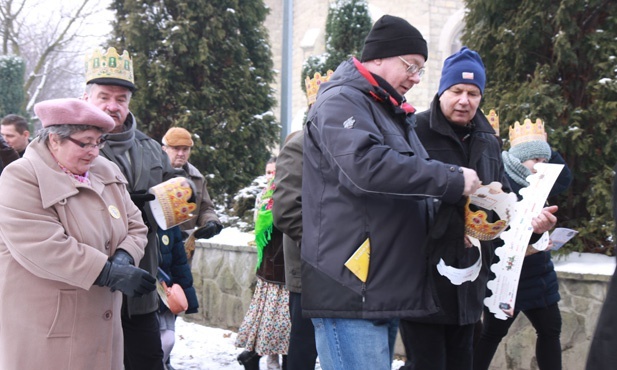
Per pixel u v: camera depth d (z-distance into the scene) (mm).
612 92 5164
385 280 2523
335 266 2549
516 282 2918
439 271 2623
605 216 5078
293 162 3434
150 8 8578
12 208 2504
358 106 2590
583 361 4551
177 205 3264
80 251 2539
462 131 3266
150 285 2613
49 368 2553
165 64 8406
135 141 3467
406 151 2588
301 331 3748
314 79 4109
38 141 2658
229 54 8820
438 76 16391
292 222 3406
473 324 3145
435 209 2742
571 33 5281
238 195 7945
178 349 5891
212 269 6770
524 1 5449
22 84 14188
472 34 5887
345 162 2428
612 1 5293
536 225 3320
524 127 4262
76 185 2648
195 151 8289
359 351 2561
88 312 2631
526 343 4758
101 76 3297
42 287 2564
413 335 2957
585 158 5305
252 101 8875
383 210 2541
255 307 4707
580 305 4574
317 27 18000
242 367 5316
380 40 2746
